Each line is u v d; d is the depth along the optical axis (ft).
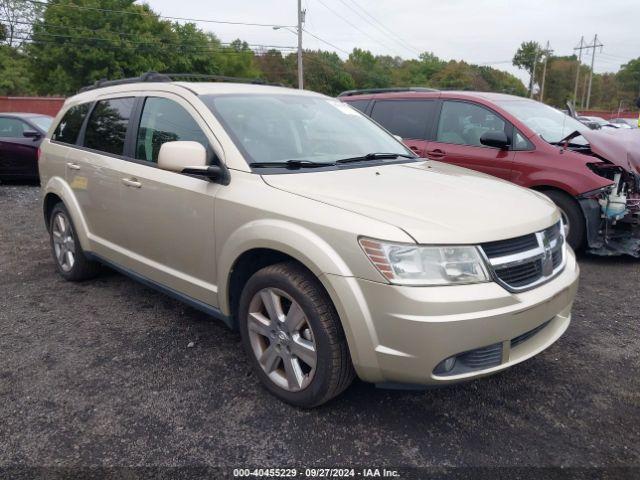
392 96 22.99
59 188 15.07
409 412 9.40
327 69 222.89
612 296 14.98
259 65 217.15
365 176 10.41
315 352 8.79
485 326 7.87
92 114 14.60
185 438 8.69
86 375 10.62
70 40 125.39
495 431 8.88
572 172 17.52
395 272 7.81
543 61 279.08
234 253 9.71
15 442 8.57
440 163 13.00
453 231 8.02
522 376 10.62
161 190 11.35
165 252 11.68
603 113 150.51
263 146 10.75
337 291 8.16
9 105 101.24
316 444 8.55
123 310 13.85
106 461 8.15
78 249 15.11
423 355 7.75
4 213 26.43
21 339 12.19
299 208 8.87
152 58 133.39
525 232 8.71
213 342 12.06
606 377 10.59
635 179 17.53
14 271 17.16
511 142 18.99
